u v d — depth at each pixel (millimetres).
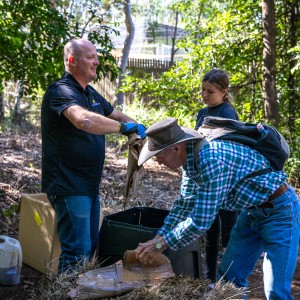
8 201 6543
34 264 4516
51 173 3822
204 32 10234
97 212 4148
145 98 13594
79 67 3852
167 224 3223
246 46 9781
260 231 3258
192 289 3277
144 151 3039
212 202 2904
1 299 3953
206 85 4316
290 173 8984
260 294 4410
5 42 6566
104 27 7066
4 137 10570
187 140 2916
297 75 9648
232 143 3025
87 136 3811
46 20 6641
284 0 9742
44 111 3811
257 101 9766
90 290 3195
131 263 3389
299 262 5262
